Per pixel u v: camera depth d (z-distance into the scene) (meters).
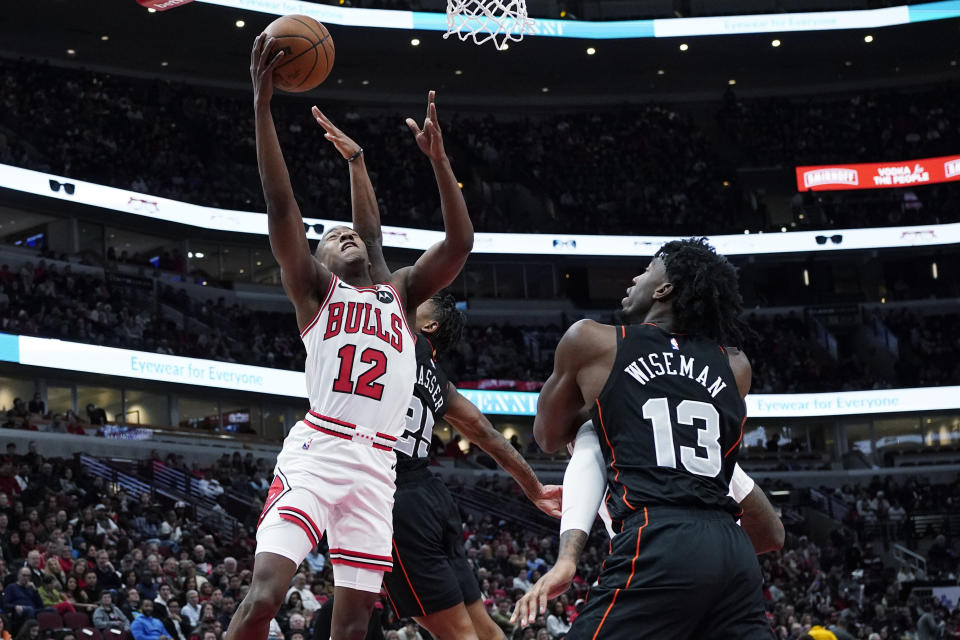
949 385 35.50
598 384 3.90
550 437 4.16
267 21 35.88
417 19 37.09
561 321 38.41
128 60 38.56
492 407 33.16
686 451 3.73
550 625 17.16
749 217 39.78
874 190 41.28
